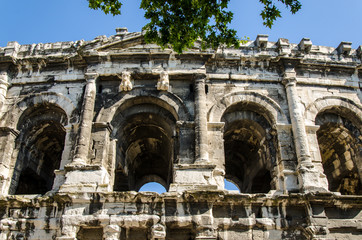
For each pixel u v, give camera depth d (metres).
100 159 23.81
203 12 18.06
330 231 21.77
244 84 26.89
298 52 28.44
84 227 21.27
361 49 29.14
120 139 27.36
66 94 26.61
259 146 28.44
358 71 28.45
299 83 27.28
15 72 27.81
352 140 27.61
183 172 22.50
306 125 25.61
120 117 26.22
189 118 25.27
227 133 29.02
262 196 21.78
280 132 25.23
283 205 21.98
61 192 21.62
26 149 27.12
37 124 27.00
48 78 27.31
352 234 21.89
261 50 28.05
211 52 27.00
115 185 30.27
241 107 26.66
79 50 27.00
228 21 18.64
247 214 21.62
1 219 21.62
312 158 24.52
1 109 26.19
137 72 26.52
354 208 22.39
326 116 27.39
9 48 28.25
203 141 23.80
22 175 28.58
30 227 21.39
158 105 26.56
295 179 23.55
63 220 20.91
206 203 21.28
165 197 21.20
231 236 21.17
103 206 21.36
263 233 21.36
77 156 23.28
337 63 28.02
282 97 26.62
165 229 20.77
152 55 27.02
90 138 24.56
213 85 26.69
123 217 20.98
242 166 34.16
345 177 29.91
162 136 29.67
